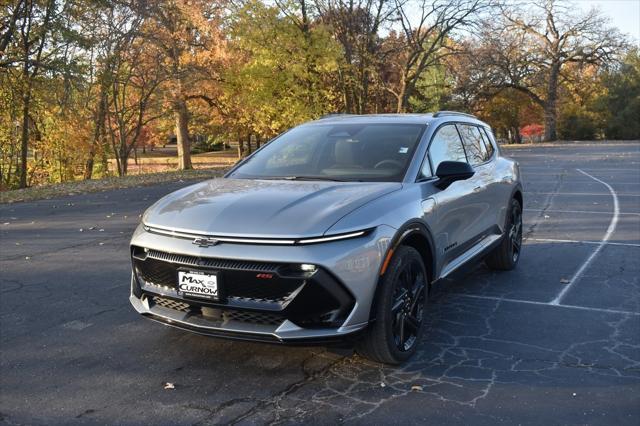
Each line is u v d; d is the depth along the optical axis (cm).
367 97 3906
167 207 397
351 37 3397
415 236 408
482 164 586
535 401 341
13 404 337
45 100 2453
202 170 2500
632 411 329
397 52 3922
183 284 356
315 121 554
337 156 466
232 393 351
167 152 7800
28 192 1502
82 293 569
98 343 433
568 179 1842
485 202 560
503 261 646
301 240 335
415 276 403
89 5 2416
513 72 5769
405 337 397
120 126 3161
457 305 532
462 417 321
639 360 403
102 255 745
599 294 566
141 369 386
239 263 341
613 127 6538
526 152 3769
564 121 6856
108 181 1833
